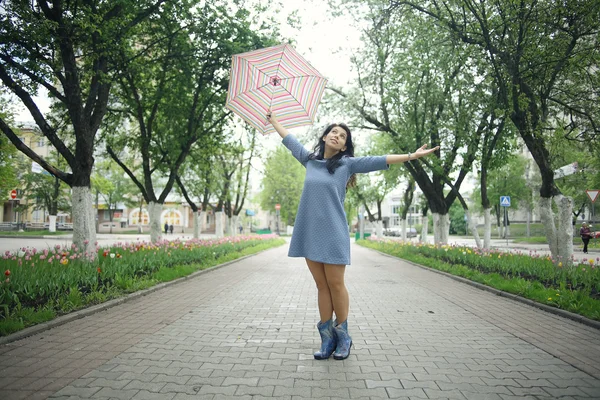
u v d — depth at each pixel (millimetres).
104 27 8945
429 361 3551
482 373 3250
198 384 2920
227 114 15750
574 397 2777
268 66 3592
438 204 17656
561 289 6723
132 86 14539
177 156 16078
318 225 3314
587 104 10781
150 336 4273
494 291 7816
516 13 9047
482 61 10711
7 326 4078
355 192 29656
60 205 38094
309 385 2932
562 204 9711
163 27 13211
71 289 5680
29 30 7344
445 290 8227
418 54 13867
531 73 9680
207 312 5641
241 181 27047
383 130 16797
